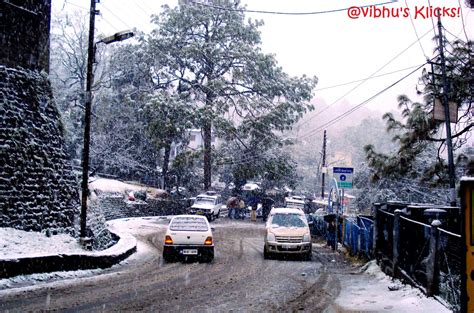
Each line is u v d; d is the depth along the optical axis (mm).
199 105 50125
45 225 15625
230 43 50250
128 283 11461
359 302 9555
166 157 49406
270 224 18047
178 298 9836
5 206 14289
